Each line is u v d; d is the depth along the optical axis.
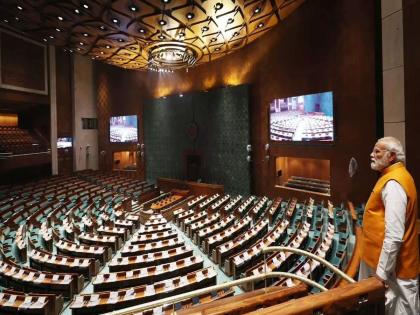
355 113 12.38
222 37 15.65
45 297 6.04
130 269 7.76
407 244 2.26
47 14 13.12
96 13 12.72
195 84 21.08
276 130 15.93
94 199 17.03
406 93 6.76
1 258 8.79
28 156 19.47
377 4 10.26
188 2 11.69
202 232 10.64
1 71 17.72
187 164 21.41
